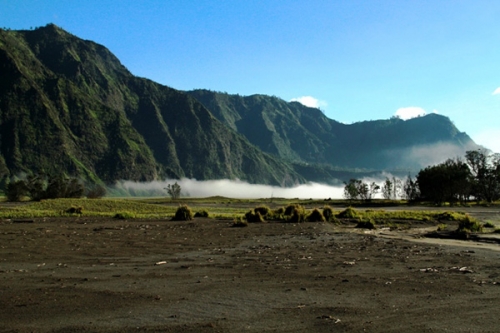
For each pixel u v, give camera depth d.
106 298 11.16
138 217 55.19
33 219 49.28
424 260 18.62
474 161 137.00
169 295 11.58
